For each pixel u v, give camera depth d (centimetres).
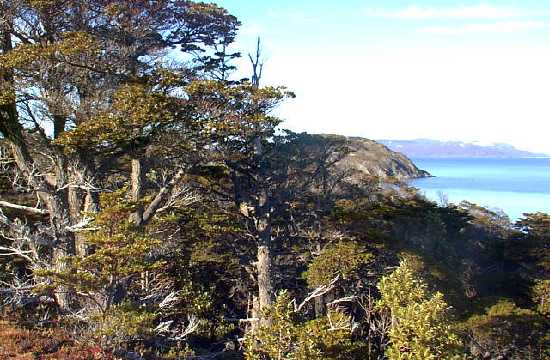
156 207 2156
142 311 1602
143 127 1916
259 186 2552
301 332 1588
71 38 1834
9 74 1877
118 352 1539
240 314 3064
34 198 2653
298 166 2733
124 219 1520
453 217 5028
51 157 2122
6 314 1711
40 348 1462
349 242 2681
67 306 1862
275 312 1638
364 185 3766
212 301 2291
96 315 1468
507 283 4212
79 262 1434
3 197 2523
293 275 3155
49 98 1880
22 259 2219
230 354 2480
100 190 2011
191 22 2180
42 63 1814
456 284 2938
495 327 2688
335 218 2850
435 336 1480
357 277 2733
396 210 3681
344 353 1697
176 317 2198
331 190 3075
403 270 1688
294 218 2989
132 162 2253
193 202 2334
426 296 1714
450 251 4288
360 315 3003
